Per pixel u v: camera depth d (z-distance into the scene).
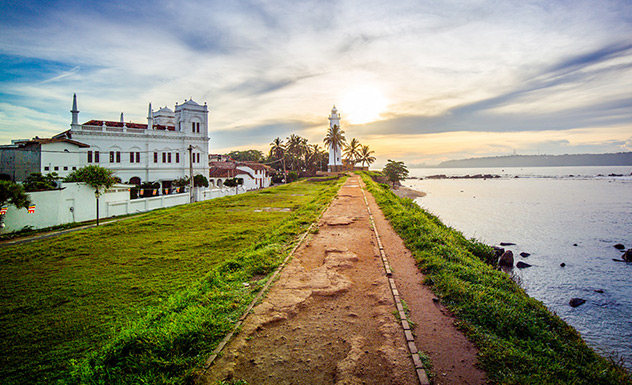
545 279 18.64
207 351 5.53
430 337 5.93
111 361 5.59
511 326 6.40
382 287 8.15
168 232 20.27
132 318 8.91
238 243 16.97
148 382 4.82
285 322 6.52
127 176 49.34
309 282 8.52
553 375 5.02
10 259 14.95
